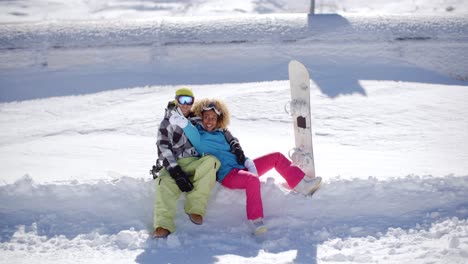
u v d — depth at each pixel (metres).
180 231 4.65
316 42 13.38
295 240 4.46
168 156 4.56
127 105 10.51
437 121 8.73
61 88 11.95
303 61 12.88
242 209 4.87
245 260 4.00
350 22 14.05
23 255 4.21
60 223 4.75
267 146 7.32
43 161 6.75
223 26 14.06
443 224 4.51
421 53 13.05
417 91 10.79
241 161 4.86
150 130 8.52
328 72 12.35
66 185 5.01
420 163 6.31
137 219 4.80
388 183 5.01
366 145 7.47
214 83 11.88
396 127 8.45
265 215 4.86
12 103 11.23
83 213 4.85
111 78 12.36
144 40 13.66
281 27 13.95
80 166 6.38
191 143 4.79
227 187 4.92
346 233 4.55
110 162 6.56
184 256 4.11
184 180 4.52
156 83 11.98
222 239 4.49
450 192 4.92
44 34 13.98
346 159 6.60
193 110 4.95
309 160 5.02
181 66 12.96
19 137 8.64
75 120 9.64
